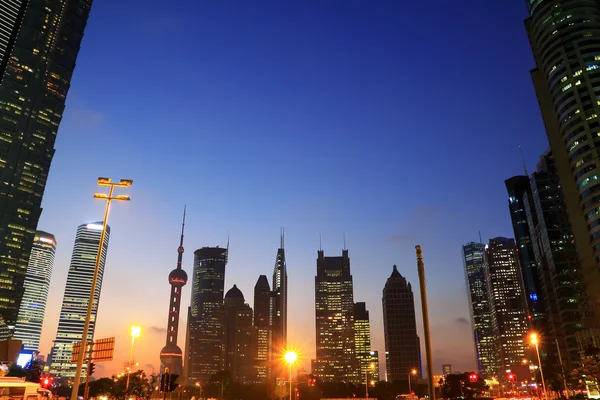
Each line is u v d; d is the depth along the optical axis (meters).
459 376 173.62
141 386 152.12
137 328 67.38
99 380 182.25
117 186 47.50
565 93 193.88
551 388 182.88
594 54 191.88
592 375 116.81
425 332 22.86
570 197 192.25
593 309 178.88
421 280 23.86
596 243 173.00
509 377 158.88
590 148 180.50
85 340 40.72
